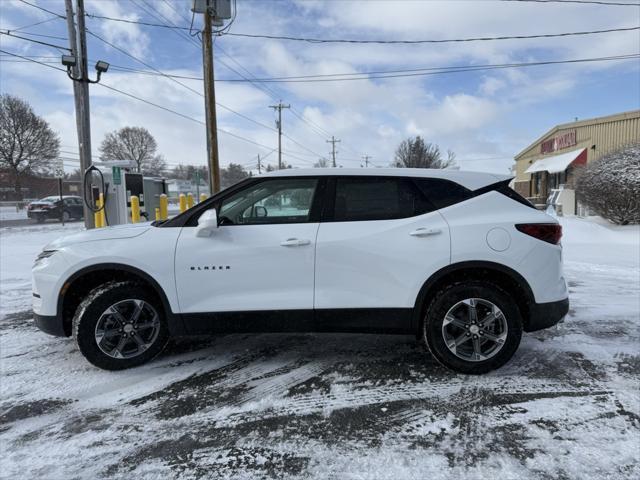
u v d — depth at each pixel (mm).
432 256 3510
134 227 3875
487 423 2918
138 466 2537
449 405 3154
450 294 3496
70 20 13469
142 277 3625
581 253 9367
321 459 2572
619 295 5980
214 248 3598
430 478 2387
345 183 3717
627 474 2387
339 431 2855
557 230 3617
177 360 3963
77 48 11508
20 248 11156
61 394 3389
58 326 3707
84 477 2445
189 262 3598
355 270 3559
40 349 4301
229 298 3623
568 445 2658
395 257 3529
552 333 4547
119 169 10438
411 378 3574
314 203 3688
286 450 2664
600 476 2375
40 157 52031
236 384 3518
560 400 3197
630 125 19766
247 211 3738
